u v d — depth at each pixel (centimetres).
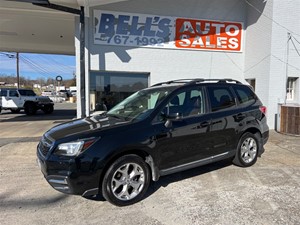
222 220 346
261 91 1063
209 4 1096
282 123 966
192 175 514
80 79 973
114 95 1045
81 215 363
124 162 389
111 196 379
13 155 662
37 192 439
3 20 1205
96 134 381
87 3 912
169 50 1070
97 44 1002
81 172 361
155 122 427
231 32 1130
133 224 339
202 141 475
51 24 1290
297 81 1072
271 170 545
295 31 1040
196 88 496
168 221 346
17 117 1706
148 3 1035
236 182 478
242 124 539
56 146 374
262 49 1052
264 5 1036
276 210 373
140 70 1048
